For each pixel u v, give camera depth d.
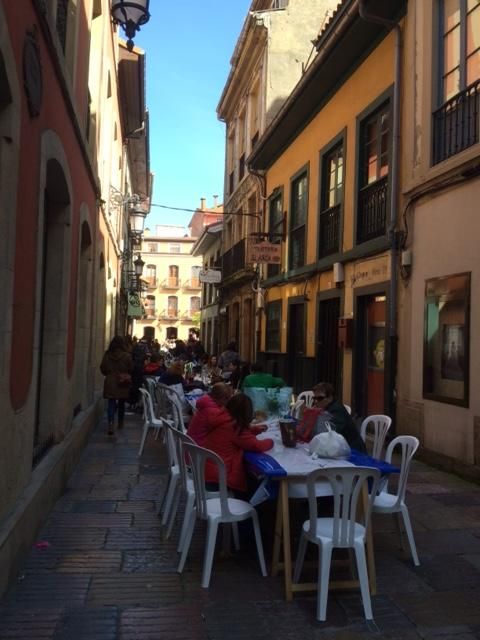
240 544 5.02
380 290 9.79
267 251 15.38
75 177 7.22
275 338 16.53
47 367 6.54
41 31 4.75
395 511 4.62
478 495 6.50
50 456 6.04
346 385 11.16
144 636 3.45
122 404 11.30
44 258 6.62
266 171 18.00
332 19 10.99
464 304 7.34
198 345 22.14
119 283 21.34
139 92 16.69
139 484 6.90
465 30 7.86
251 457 4.68
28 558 4.51
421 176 8.50
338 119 12.13
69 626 3.53
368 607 3.72
